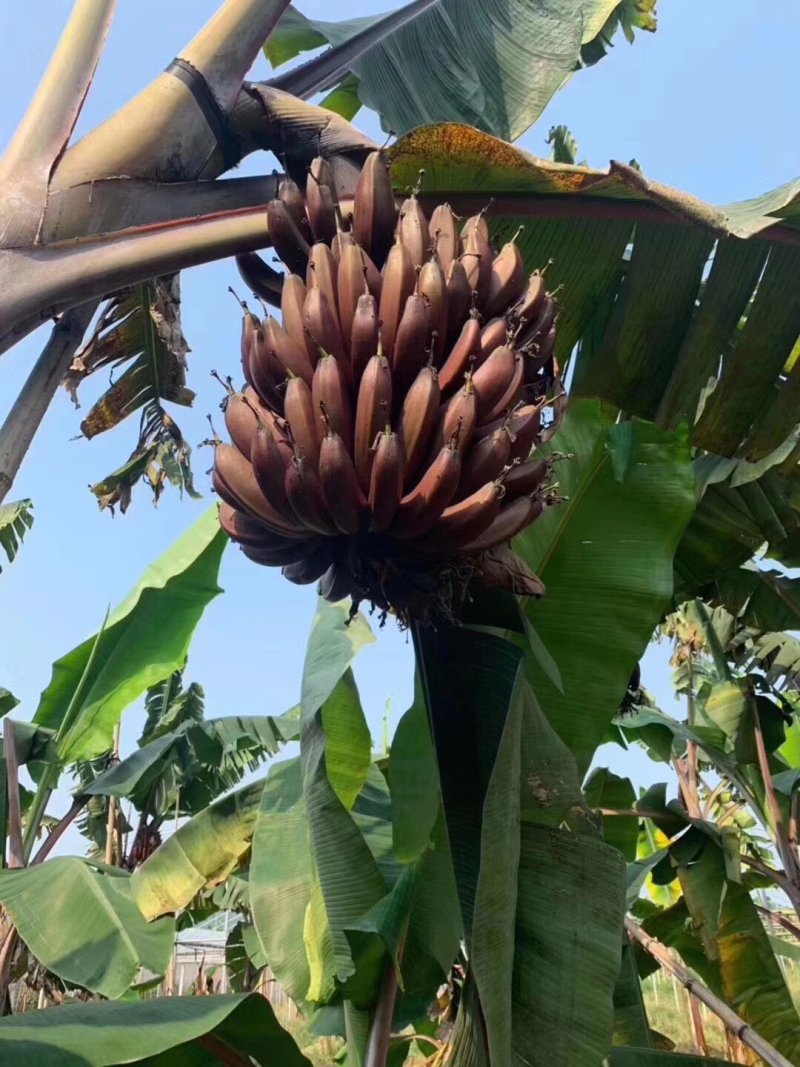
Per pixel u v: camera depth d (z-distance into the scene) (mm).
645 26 2279
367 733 2189
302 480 957
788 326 1589
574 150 2357
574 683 1615
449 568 1020
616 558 1670
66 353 1321
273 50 2215
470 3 1884
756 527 2355
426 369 984
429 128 1252
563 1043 1172
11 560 3529
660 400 1659
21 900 2473
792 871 3451
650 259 1565
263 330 1094
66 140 1209
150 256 1182
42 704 3818
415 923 1658
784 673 3500
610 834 3678
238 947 5414
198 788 4797
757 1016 3318
